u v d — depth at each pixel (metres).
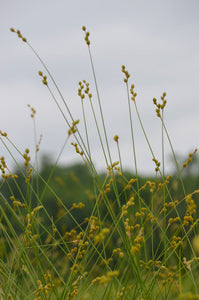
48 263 1.04
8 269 1.05
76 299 1.03
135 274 1.02
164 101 1.06
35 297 1.07
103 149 1.05
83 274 1.04
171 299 1.07
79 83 1.07
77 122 1.00
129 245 1.01
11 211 1.02
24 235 1.02
